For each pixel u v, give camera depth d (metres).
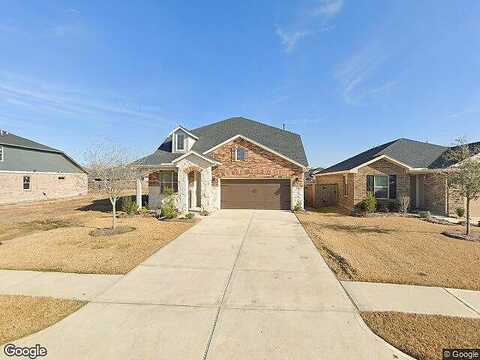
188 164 18.05
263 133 24.58
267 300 5.47
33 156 29.89
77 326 4.49
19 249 9.11
